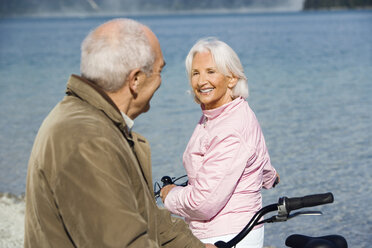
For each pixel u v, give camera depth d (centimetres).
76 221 160
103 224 158
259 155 271
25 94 2009
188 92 302
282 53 3600
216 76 276
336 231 607
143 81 187
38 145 176
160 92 1916
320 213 217
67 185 161
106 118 180
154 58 189
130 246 159
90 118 173
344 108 1530
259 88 2016
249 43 4709
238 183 265
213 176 258
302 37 5547
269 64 2931
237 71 276
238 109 272
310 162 930
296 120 1351
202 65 277
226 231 262
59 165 163
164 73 2572
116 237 158
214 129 268
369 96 1759
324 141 1101
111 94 186
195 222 272
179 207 270
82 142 164
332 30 7012
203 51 278
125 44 180
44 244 172
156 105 1631
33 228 177
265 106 1585
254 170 268
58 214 170
